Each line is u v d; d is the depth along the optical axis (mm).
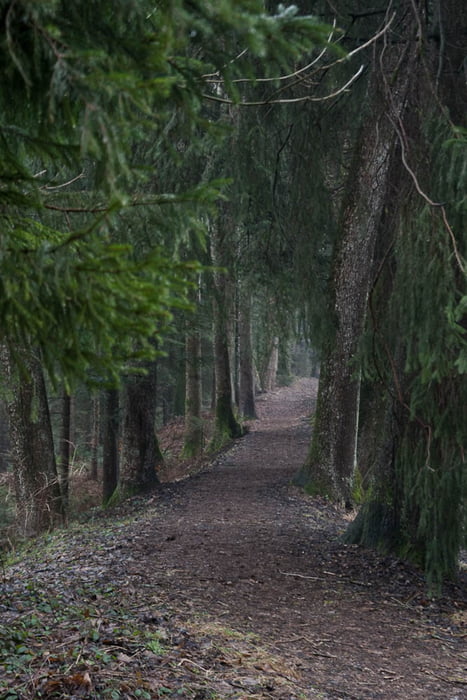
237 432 21844
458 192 5785
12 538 10945
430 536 7047
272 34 1907
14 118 2414
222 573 7203
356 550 8414
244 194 8688
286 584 7055
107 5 2141
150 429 14125
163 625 4844
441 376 6203
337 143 10469
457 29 7133
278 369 47156
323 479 12375
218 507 11570
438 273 5836
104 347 1895
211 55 2555
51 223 2625
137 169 2057
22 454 11609
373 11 8055
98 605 5297
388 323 7109
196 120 2375
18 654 3750
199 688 3641
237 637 4914
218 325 13258
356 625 5918
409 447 7273
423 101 6543
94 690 3314
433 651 5410
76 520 12547
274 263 12117
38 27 1843
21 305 1927
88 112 1794
